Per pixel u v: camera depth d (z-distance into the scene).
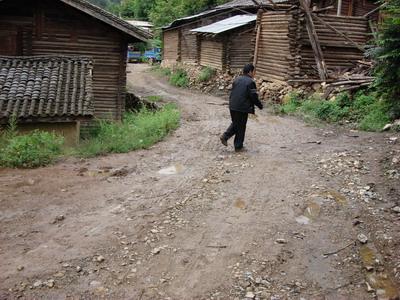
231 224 5.55
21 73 11.57
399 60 10.00
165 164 8.05
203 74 24.38
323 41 15.05
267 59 17.09
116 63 15.05
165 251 4.88
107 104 15.17
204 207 6.05
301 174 7.32
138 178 7.27
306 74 15.25
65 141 10.48
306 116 12.52
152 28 45.94
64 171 7.67
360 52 15.59
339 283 4.36
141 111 14.99
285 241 5.12
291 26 14.97
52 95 10.74
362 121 11.09
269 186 6.81
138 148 9.29
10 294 4.06
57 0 14.28
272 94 15.84
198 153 8.82
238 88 8.49
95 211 5.92
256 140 9.88
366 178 7.00
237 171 7.53
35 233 5.27
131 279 4.36
